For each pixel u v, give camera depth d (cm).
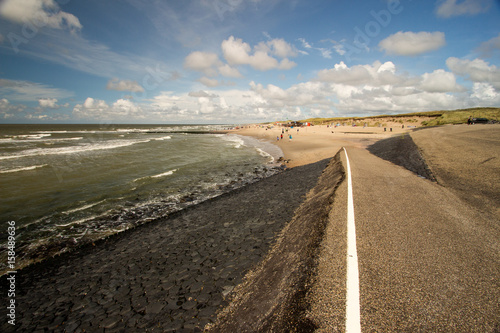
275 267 444
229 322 345
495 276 300
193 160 2444
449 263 333
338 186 812
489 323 227
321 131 6488
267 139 5509
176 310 418
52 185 1420
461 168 915
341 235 438
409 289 283
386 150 1852
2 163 2022
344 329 234
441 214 522
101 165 2027
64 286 552
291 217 791
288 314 274
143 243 747
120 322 413
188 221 909
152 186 1454
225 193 1308
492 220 480
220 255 605
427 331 223
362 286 294
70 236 830
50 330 416
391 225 471
